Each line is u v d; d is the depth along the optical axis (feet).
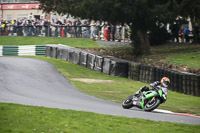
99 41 379.14
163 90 114.01
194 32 344.90
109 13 278.05
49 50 351.87
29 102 115.65
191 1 257.75
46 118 84.33
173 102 161.99
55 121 81.92
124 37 377.30
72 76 233.14
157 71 212.23
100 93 173.99
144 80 225.56
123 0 264.93
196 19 312.29
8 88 159.63
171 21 270.46
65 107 109.50
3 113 85.76
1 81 182.39
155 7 262.47
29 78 203.92
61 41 394.73
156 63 265.34
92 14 286.46
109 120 88.38
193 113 133.18
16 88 161.79
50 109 97.86
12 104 101.09
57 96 144.77
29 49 367.25
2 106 95.40
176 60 254.47
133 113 106.93
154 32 352.49
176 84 195.21
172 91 198.29
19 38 431.84
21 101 116.67
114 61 250.98
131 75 242.17
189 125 89.45
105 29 379.14
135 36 310.45
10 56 347.56
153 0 270.05
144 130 79.66
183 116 116.57
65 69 263.49
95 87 195.21
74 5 292.61
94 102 135.44
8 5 531.50
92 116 92.27
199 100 171.12
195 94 183.32
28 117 83.46
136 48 310.24
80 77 233.35
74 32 402.31
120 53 325.62
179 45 340.59
